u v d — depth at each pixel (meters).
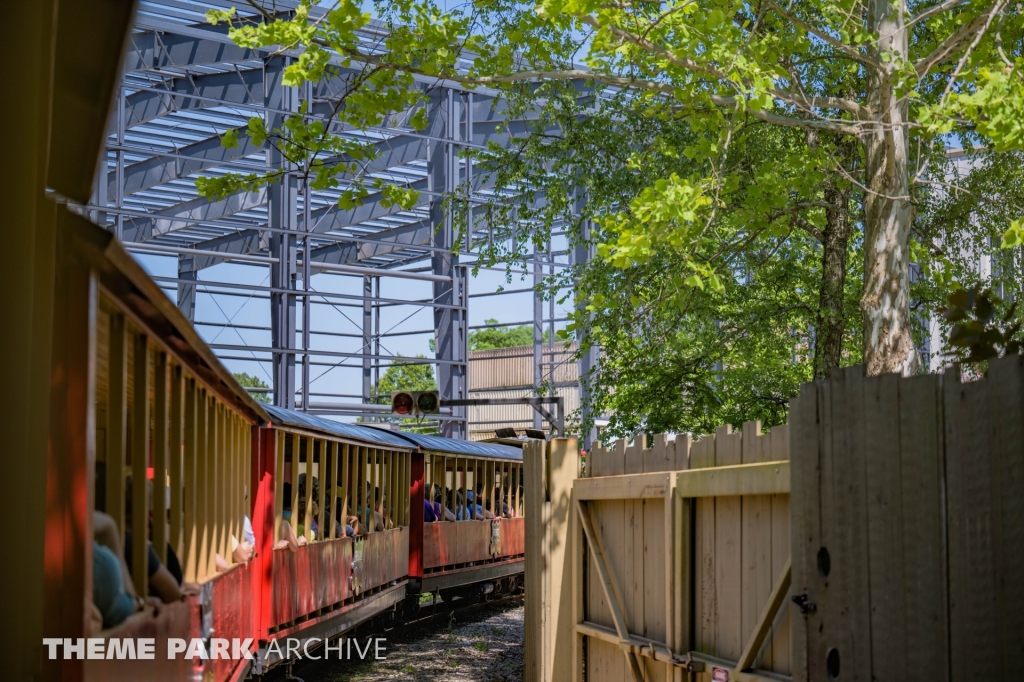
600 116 13.28
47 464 2.69
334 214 34.19
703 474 5.72
